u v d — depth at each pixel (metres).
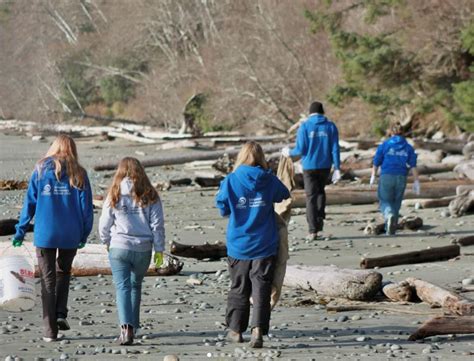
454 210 53.28
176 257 39.16
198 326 26.27
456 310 26.20
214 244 40.03
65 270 24.67
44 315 24.23
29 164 112.31
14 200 68.69
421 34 123.94
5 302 24.61
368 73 124.50
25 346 23.56
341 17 138.38
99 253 35.78
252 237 23.11
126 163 24.00
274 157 82.25
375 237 46.28
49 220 24.05
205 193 70.25
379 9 130.88
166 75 199.50
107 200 23.86
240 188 23.17
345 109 145.25
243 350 22.50
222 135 152.62
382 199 46.84
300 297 30.42
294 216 55.28
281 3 163.62
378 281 29.27
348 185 65.69
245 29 169.00
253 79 161.50
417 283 28.67
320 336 24.45
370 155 84.88
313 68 157.75
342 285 29.44
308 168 44.88
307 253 41.41
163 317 27.78
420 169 77.94
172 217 56.91
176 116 193.88
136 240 23.80
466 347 22.38
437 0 123.81
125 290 23.77
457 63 125.00
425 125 132.50
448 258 38.12
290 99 160.88
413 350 22.14
